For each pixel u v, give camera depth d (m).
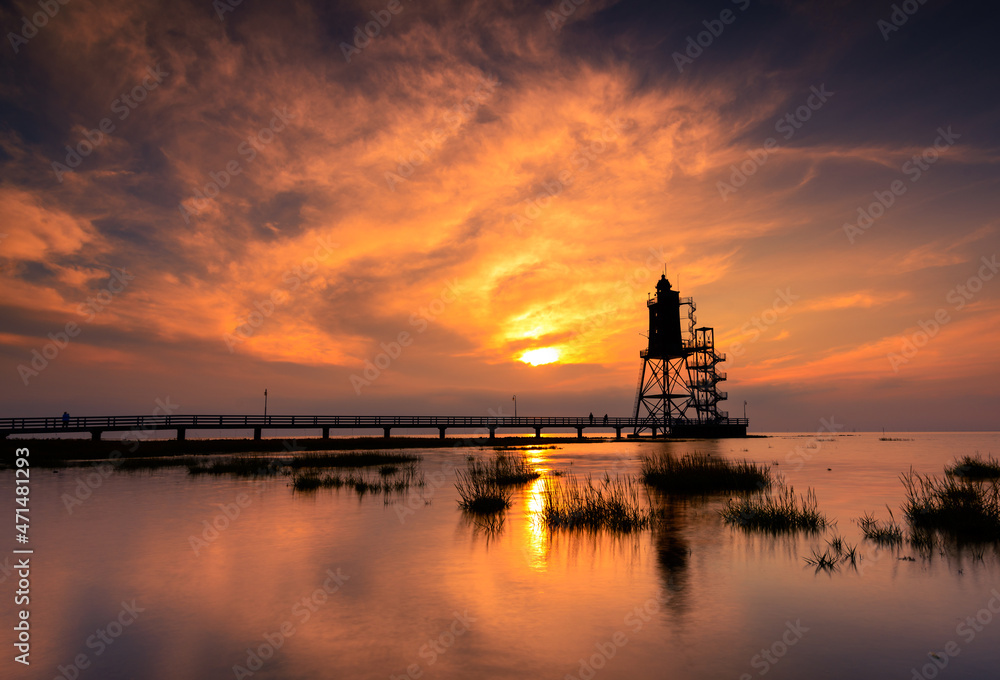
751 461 30.98
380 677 4.86
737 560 8.73
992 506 11.02
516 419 68.81
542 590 7.32
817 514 12.41
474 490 17.89
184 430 48.09
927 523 11.06
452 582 7.73
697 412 81.62
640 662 5.09
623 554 9.23
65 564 8.84
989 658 5.09
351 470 26.47
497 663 5.12
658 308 81.19
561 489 17.84
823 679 4.69
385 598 7.08
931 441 75.69
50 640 5.81
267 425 52.16
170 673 4.99
